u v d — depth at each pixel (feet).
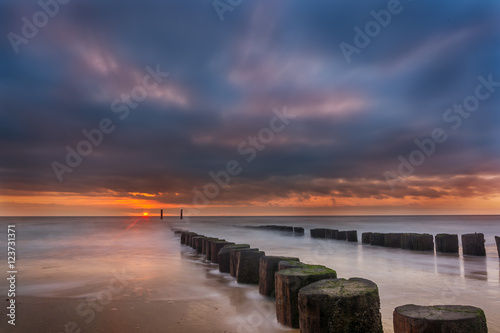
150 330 15.78
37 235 92.53
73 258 44.32
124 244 65.31
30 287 25.32
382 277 30.71
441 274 32.19
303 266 18.37
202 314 18.08
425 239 51.78
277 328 15.76
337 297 12.41
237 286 24.72
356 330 12.29
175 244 64.64
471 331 10.39
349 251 53.11
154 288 24.62
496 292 24.54
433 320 10.39
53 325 16.47
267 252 52.44
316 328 12.37
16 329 15.99
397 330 11.21
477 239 45.52
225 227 137.18
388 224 201.77
